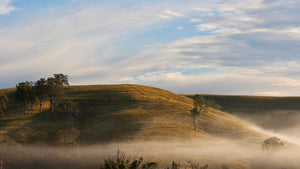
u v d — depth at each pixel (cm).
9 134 7075
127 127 7894
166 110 10000
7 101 10919
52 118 9356
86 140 7050
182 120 8938
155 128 7756
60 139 6241
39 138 6362
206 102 9712
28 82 10381
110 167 2558
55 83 10638
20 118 9044
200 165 4497
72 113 9869
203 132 7988
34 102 10388
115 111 9800
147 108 10150
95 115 9631
